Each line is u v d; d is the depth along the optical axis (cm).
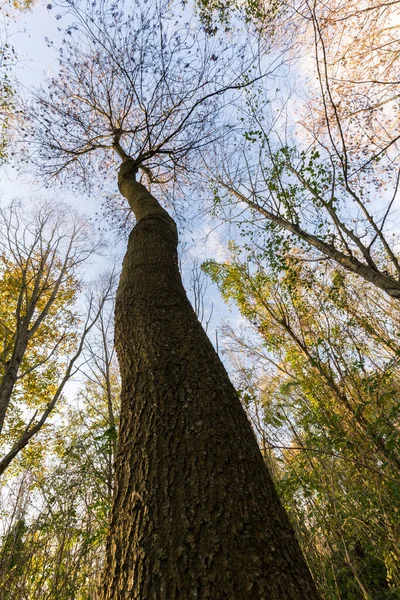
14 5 654
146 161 655
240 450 136
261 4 546
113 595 105
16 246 773
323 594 322
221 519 108
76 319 991
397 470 344
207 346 191
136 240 283
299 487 388
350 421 400
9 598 356
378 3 627
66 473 436
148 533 111
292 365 571
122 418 165
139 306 212
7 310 922
